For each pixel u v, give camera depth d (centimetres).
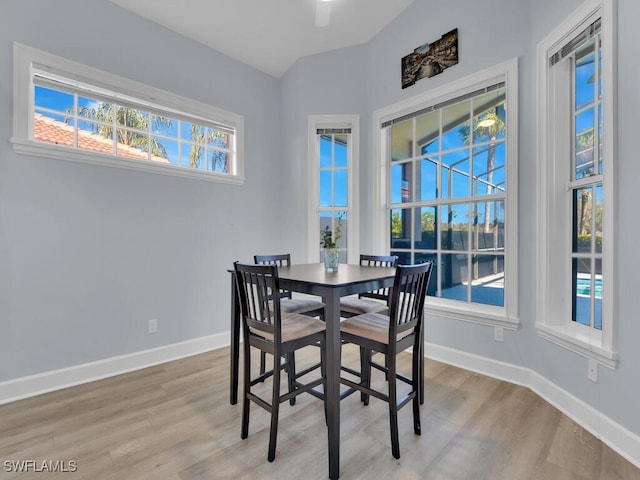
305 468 146
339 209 347
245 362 170
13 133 206
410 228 311
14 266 208
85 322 235
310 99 340
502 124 246
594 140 187
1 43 203
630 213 152
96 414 189
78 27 232
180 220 286
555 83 209
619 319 158
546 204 211
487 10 243
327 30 310
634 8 150
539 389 213
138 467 145
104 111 253
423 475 141
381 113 319
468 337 255
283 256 273
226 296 317
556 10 199
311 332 170
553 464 147
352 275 189
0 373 203
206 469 144
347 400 207
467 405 199
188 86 293
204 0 259
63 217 225
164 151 286
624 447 153
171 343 279
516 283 230
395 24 306
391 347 153
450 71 266
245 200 334
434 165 289
